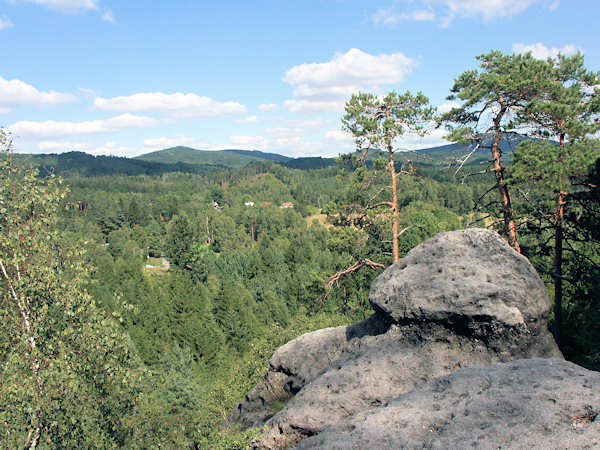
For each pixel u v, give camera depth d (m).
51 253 10.66
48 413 9.61
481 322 11.75
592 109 17.09
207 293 86.25
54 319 10.36
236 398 23.86
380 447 7.89
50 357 10.05
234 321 65.75
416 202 107.62
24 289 9.95
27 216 10.87
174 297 70.62
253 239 170.12
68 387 9.60
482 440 7.05
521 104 18.69
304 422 11.67
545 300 12.39
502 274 12.55
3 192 10.39
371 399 11.49
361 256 30.31
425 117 22.95
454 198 108.00
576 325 17.61
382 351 12.87
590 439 6.40
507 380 8.87
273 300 79.12
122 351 10.94
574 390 7.79
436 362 11.84
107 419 10.84
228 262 116.00
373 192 25.70
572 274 18.12
